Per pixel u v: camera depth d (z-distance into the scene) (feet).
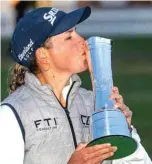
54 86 23.68
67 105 23.57
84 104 24.09
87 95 24.36
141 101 76.84
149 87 85.51
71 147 23.12
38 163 22.77
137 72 95.71
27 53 23.72
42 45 23.50
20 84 24.02
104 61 22.77
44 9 23.66
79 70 23.39
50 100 23.24
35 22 23.50
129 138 21.71
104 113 22.16
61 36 23.36
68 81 23.95
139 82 88.43
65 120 23.25
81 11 23.36
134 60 105.81
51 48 23.39
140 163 24.18
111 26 134.92
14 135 22.61
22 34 23.68
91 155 21.48
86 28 133.28
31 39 23.54
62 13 23.53
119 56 108.99
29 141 22.77
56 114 23.16
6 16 133.39
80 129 23.50
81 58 23.30
